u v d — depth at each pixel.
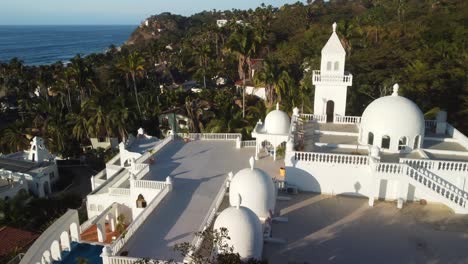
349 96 47.34
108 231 28.05
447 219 20.62
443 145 26.48
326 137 28.08
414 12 92.50
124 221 28.97
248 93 76.56
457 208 20.83
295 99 46.66
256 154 30.78
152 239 20.33
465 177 21.64
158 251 19.25
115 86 75.12
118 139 60.53
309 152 23.23
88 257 21.08
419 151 24.61
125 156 37.88
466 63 52.62
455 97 46.06
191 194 25.41
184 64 112.75
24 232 27.69
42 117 67.06
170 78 100.31
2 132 63.59
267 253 17.50
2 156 53.81
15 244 25.91
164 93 67.81
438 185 20.97
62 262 20.64
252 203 18.98
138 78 83.06
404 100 24.83
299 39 97.62
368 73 56.00
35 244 19.58
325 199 22.95
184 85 95.38
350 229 19.56
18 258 22.38
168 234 20.78
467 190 21.77
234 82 91.50
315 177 23.59
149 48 117.56
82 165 58.94
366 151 24.89
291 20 117.62
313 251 17.64
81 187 50.91
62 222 21.28
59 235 20.81
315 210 21.58
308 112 43.84
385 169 21.80
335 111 32.03
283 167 27.36
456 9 82.38
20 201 34.03
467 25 68.31
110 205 28.67
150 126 61.72
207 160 31.56
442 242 18.44
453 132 28.11
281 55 83.75
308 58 72.56
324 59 31.00
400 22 85.56
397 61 61.41
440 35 66.94
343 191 23.47
